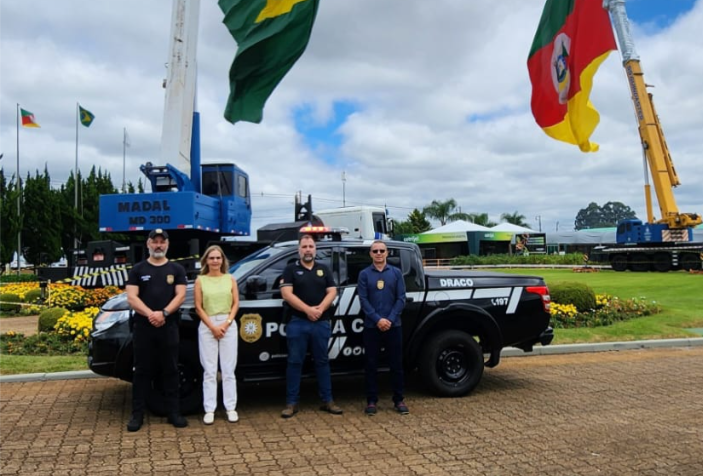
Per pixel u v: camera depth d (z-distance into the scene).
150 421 6.07
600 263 36.28
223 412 6.43
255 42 12.59
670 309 14.14
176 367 5.86
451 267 42.94
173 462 4.85
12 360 8.70
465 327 7.35
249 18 12.70
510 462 4.82
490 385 7.71
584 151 13.26
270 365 6.48
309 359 6.75
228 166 15.38
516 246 50.31
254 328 6.38
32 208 36.31
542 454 5.01
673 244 31.58
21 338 10.38
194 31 13.98
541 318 7.42
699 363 9.23
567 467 4.70
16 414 6.33
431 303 7.02
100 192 42.41
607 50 12.66
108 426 5.89
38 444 5.32
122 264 14.88
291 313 6.22
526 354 9.98
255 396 7.15
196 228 13.38
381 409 6.52
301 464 4.79
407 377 8.23
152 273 5.73
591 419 6.08
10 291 19.30
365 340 6.39
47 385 7.73
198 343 6.21
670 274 28.75
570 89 13.18
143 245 14.46
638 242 31.69
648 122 28.78
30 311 15.59
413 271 7.04
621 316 12.84
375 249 6.36
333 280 6.31
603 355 9.97
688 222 29.50
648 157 29.44
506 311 7.27
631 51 28.27
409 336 6.97
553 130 14.03
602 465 4.74
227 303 6.05
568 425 5.87
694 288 19.84
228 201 14.91
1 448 5.21
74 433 5.65
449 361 7.07
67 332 10.21
